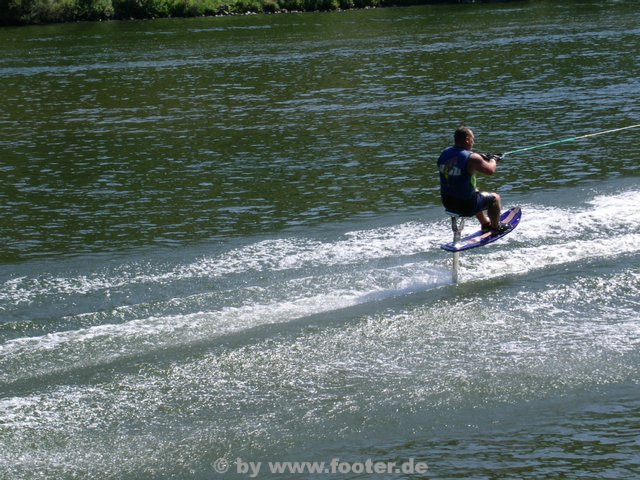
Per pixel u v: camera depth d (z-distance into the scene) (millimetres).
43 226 26234
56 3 112375
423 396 15797
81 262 22438
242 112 46750
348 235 23734
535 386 16078
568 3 111688
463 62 62438
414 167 32281
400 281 20500
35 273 21625
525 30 82688
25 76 64688
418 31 86188
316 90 53406
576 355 17109
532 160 32281
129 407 15477
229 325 18406
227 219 26250
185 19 112312
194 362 16875
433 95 49469
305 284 20391
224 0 117812
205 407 15516
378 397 15773
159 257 22594
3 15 111438
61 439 14570
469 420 15094
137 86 58125
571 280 20328
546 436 14523
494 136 37688
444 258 21797
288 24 99688
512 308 19078
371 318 18578
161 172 33250
